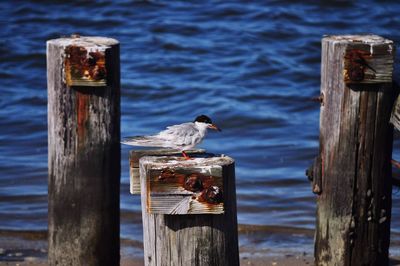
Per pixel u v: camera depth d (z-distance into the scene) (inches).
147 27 1084.5
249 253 503.8
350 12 1120.8
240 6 1122.0
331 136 346.6
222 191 274.2
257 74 954.7
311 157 713.0
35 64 995.3
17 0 1158.3
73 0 1154.0
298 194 622.5
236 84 925.8
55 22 1117.7
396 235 534.9
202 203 273.3
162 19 1104.8
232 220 283.0
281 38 1050.7
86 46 327.9
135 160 333.4
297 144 744.3
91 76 328.5
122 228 554.3
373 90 339.6
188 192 272.8
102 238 346.3
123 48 1027.3
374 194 351.9
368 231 355.9
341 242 355.9
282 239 534.9
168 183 272.8
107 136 338.0
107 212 344.8
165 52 1013.8
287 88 925.2
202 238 277.4
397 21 1103.0
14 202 606.9
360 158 346.3
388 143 349.7
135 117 832.3
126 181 637.3
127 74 941.8
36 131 781.3
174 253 277.9
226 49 1019.9
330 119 345.4
